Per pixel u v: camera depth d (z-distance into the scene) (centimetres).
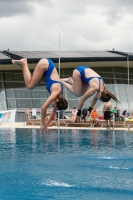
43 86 4825
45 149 1305
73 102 4819
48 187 723
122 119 3106
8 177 805
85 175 838
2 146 1399
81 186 735
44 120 1138
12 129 2578
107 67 5038
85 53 4784
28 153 1192
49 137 1834
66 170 893
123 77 5091
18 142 1561
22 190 698
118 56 4528
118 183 764
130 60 4528
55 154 1172
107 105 2686
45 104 1120
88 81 1271
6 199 637
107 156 1135
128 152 1238
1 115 3362
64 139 1716
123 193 690
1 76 4794
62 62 4362
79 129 2627
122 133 2200
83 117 2228
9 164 966
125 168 927
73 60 4378
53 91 1128
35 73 1169
